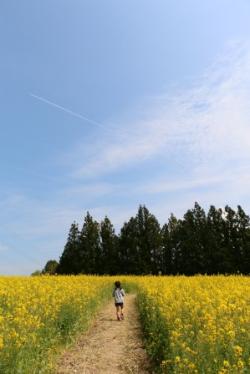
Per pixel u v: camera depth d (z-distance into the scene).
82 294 17.58
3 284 17.92
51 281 22.30
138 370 9.88
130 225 73.62
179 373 7.26
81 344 12.70
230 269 65.62
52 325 11.57
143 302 17.19
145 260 71.75
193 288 18.20
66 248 72.25
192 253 68.38
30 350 8.44
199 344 7.79
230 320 9.63
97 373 9.61
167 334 10.07
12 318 10.14
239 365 6.75
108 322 17.36
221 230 69.81
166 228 74.94
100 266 71.31
